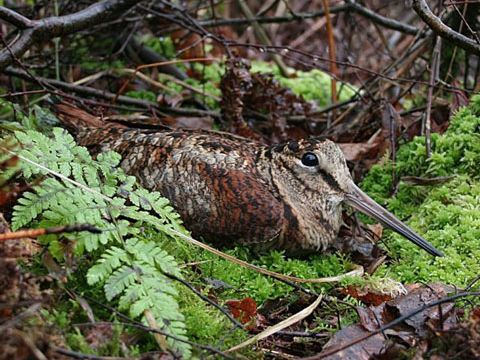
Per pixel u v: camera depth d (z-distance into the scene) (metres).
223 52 1.01
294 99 0.89
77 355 0.51
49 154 0.61
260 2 1.22
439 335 0.55
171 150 0.69
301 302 0.64
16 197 0.63
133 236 0.63
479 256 0.67
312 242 0.70
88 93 0.85
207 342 0.57
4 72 0.79
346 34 1.17
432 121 0.81
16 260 0.55
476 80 0.85
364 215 0.76
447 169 0.75
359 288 0.64
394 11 1.18
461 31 0.83
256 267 0.63
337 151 0.71
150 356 0.53
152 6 0.93
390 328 0.59
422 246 0.68
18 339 0.49
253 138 0.85
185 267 0.63
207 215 0.68
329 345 0.58
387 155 0.78
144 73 0.96
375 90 0.92
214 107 0.93
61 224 0.58
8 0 0.93
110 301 0.57
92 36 0.94
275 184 0.70
